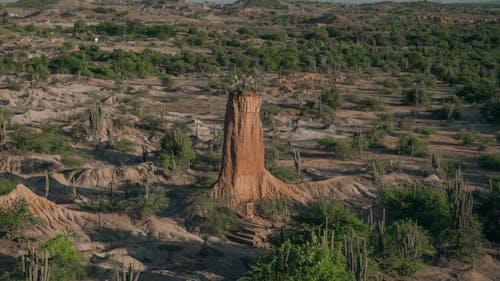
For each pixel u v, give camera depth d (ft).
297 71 528.22
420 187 165.37
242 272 120.37
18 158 203.21
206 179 183.73
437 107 361.10
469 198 132.77
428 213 140.87
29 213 129.70
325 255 98.89
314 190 177.88
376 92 422.41
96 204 158.10
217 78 465.06
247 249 136.98
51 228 133.80
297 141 264.52
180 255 126.82
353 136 275.80
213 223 147.02
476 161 230.27
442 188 189.16
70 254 110.22
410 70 556.92
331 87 426.92
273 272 98.78
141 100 345.31
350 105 364.17
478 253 131.23
